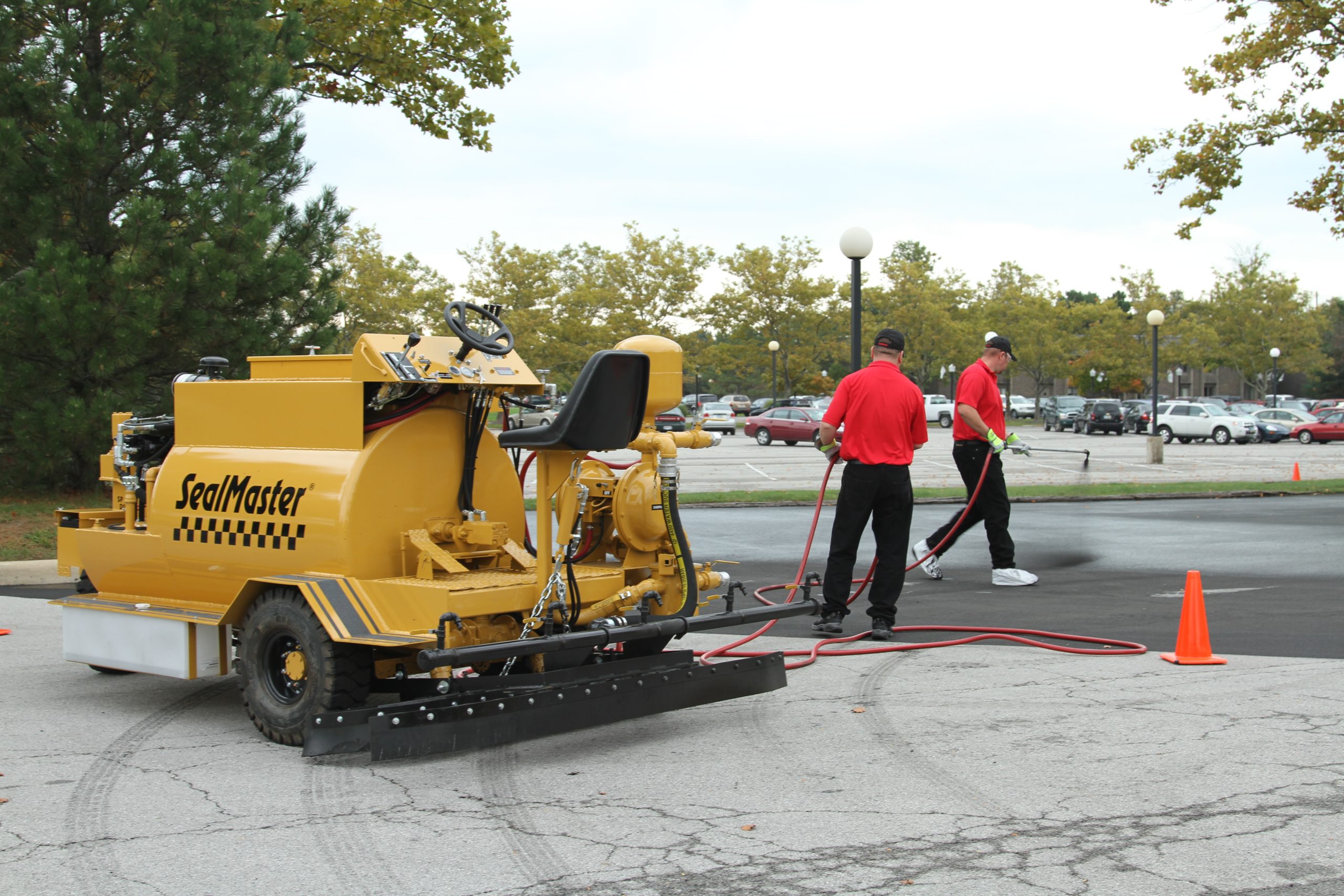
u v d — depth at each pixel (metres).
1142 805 4.43
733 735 5.58
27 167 14.16
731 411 54.94
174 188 15.02
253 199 14.97
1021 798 4.53
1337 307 93.00
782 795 4.62
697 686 5.50
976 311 76.25
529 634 5.19
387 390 5.41
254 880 3.75
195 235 14.78
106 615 6.20
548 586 5.22
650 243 60.44
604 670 5.59
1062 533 14.59
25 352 14.05
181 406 6.09
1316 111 21.14
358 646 5.18
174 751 5.39
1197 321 75.94
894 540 7.80
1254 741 5.29
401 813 4.43
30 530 13.20
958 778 4.80
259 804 4.55
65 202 14.47
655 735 5.59
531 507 16.84
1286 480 24.11
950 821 4.27
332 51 22.59
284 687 5.50
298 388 5.60
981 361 10.21
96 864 3.90
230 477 5.77
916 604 9.38
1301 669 6.79
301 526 5.42
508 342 5.82
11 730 5.80
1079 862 3.83
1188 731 5.47
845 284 65.81
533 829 4.23
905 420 7.68
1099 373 77.69
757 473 27.95
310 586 5.14
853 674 6.89
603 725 5.45
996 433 10.22
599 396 5.09
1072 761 5.03
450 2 22.39
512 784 4.81
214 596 5.88
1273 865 3.80
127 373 14.67
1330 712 5.79
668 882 3.70
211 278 14.53
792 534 14.89
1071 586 10.28
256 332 15.20
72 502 15.07
